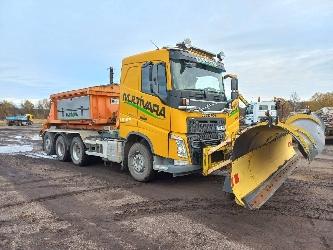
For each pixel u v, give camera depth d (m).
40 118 79.62
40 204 6.98
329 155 13.88
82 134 11.59
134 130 8.83
